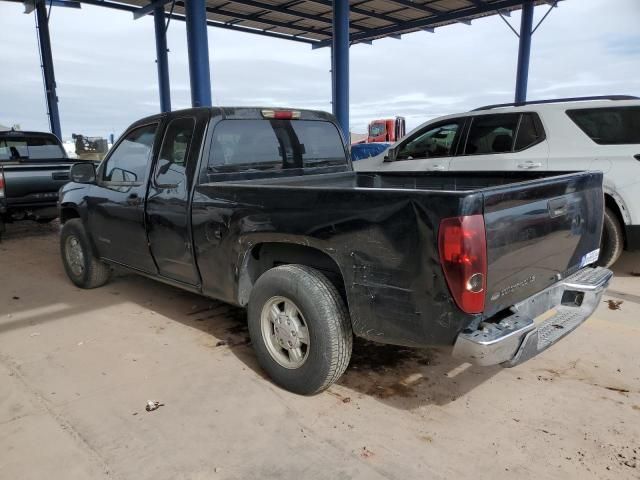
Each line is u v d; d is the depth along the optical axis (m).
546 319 3.03
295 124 4.39
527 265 2.73
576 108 5.58
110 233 4.80
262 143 4.12
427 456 2.62
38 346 4.05
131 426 2.91
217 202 3.53
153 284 5.70
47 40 17.45
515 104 6.19
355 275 2.79
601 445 2.68
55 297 5.29
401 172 4.64
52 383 3.43
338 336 2.98
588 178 3.26
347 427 2.88
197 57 11.06
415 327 2.61
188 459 2.62
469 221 2.35
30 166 7.86
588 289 3.07
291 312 3.16
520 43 17.61
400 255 2.58
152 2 17.23
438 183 4.47
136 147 4.41
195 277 3.91
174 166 3.94
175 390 3.31
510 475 2.46
